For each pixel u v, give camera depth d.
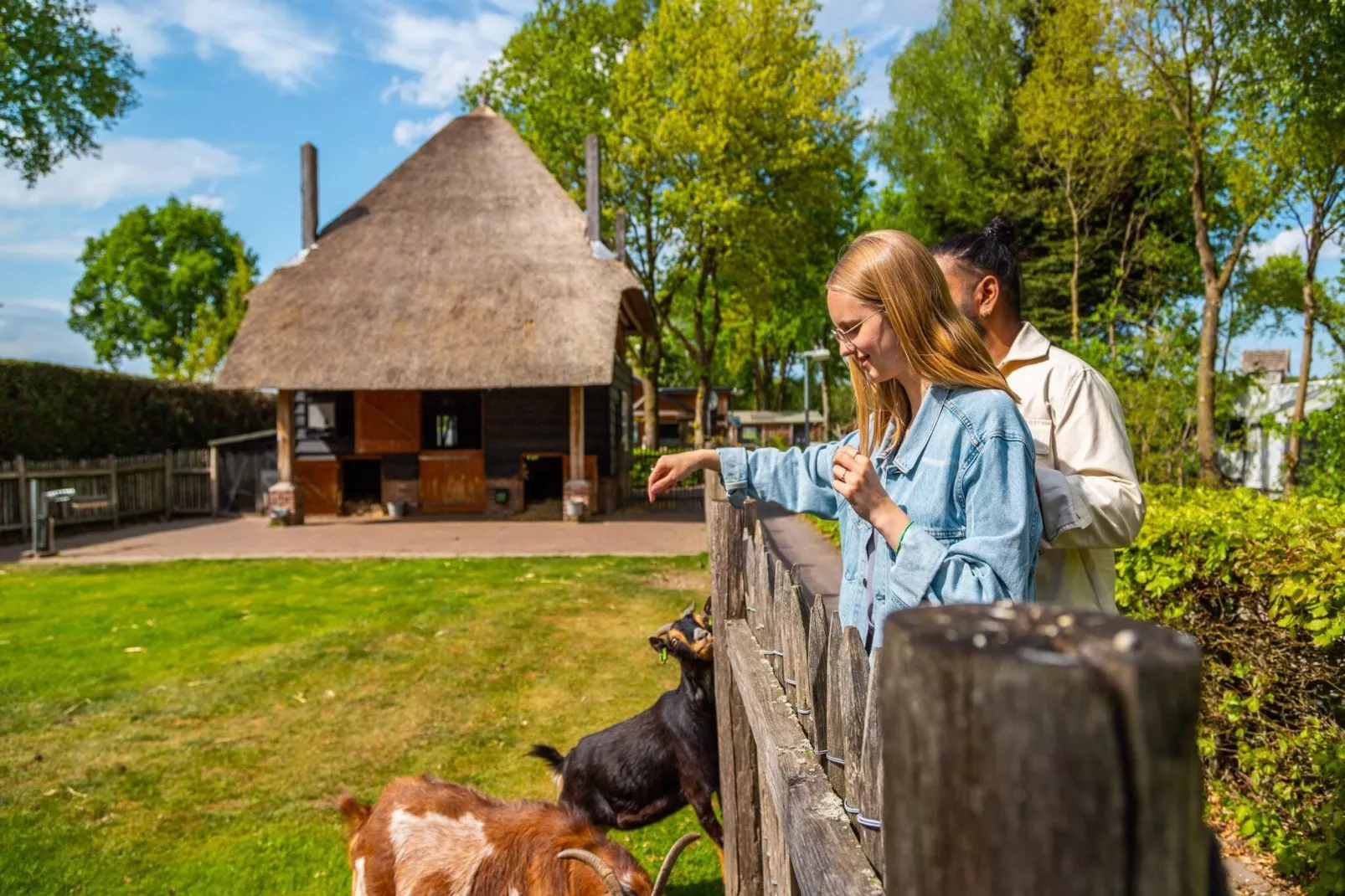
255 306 17.12
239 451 19.44
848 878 1.19
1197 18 12.80
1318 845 3.18
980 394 1.56
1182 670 0.44
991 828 0.47
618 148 26.80
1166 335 13.48
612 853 2.50
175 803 4.50
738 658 2.43
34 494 12.92
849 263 1.69
